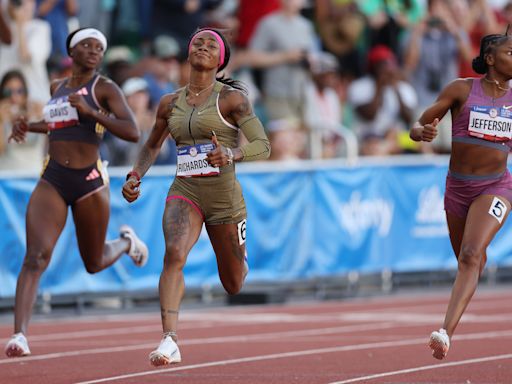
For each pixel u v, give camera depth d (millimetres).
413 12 54844
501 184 23156
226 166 21922
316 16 53500
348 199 43500
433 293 46125
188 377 23719
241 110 21891
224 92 22000
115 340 31281
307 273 42531
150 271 39000
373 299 43844
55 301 37062
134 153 42812
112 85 26391
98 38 26297
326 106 50344
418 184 45750
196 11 47906
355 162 44438
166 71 45531
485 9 57750
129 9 47094
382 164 44594
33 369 25031
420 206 45875
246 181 40656
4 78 40969
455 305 21469
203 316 37906
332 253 43156
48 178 26156
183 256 21391
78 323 36000
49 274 36875
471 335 31500
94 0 46625
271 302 42094
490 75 23234
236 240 22438
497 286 48469
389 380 23109
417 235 45844
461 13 56250
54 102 26359
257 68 49281
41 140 41625
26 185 36438
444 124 52906
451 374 23984
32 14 42375
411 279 45875
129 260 38594
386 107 51938
